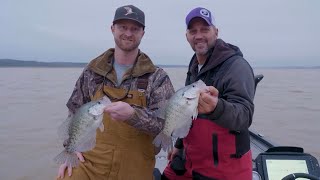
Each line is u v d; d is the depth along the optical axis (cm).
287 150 143
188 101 98
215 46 120
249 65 116
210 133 117
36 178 308
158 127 111
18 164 343
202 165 121
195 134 120
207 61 124
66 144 110
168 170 139
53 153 379
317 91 1267
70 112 129
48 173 321
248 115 104
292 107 744
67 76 3086
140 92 120
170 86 124
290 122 541
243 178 117
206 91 97
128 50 121
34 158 361
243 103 105
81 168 120
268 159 138
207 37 127
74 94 128
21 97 971
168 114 103
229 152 116
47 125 532
